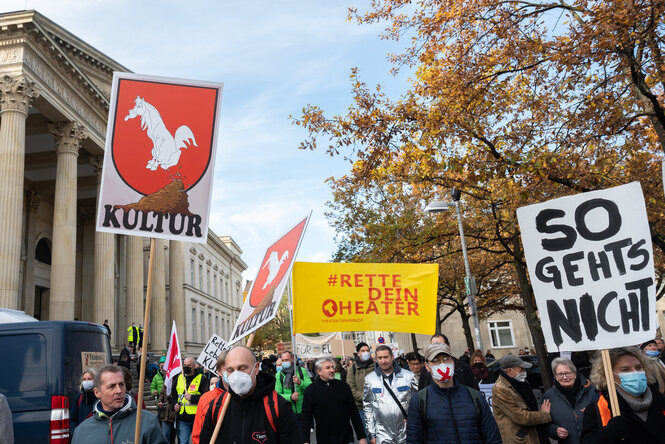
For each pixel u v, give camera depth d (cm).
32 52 2536
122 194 482
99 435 402
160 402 1141
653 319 434
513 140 1259
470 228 2089
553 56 1092
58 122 2858
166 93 507
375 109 1260
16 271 2273
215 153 506
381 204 2403
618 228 463
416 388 677
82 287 3928
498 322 4428
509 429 588
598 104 1138
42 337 761
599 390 399
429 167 1405
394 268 830
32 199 3606
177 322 4338
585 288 466
